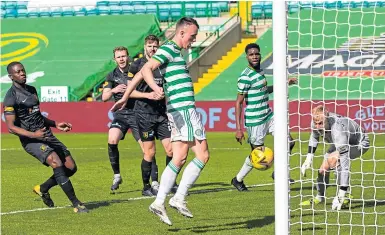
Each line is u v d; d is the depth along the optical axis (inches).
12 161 1466.5
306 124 2114.9
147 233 669.9
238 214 770.2
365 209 796.0
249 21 3174.2
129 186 1058.7
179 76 659.4
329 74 2586.1
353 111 2148.1
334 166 792.3
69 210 820.6
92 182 1106.7
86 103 2409.0
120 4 3417.8
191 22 658.8
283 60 596.7
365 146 811.4
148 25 3257.9
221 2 3287.4
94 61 3080.7
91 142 1969.7
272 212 780.0
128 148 1768.0
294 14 2920.8
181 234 661.9
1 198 932.0
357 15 2893.7
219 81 2856.8
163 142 927.0
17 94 794.2
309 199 848.9
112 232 678.5
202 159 665.6
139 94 906.7
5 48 3245.6
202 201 872.9
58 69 3043.8
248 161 948.0
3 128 2475.4
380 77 2551.7
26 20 3412.9
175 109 661.3
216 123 2298.2
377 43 2536.9
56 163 797.9
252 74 971.3
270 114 990.4
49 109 2425.0
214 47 2972.4
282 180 590.9
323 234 657.6
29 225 721.6
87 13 3427.7
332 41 2773.1
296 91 2536.9
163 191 664.4
